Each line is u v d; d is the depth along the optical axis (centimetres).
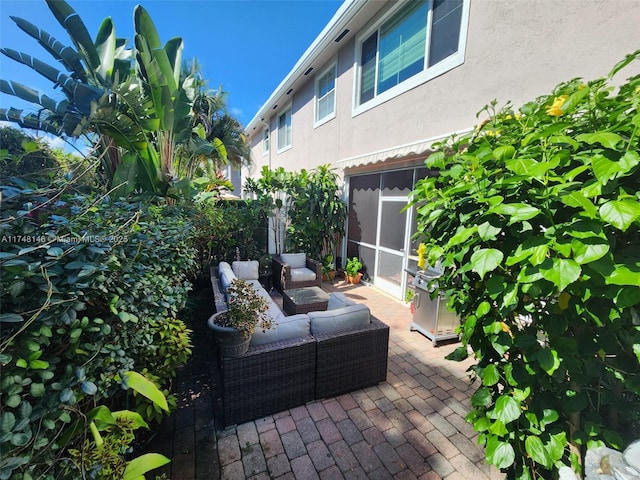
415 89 504
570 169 134
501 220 129
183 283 334
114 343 163
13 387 99
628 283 97
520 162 122
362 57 652
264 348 256
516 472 159
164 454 222
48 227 153
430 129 479
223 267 512
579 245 104
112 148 422
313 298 504
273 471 210
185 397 291
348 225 777
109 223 209
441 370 344
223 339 238
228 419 248
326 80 809
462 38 412
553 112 154
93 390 121
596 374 131
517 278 124
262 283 677
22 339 109
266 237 836
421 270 439
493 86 375
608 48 270
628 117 120
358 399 290
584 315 129
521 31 339
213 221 611
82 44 370
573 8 292
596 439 131
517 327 152
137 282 188
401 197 580
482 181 145
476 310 158
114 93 356
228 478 204
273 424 255
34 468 104
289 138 1087
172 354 234
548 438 141
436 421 261
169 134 464
